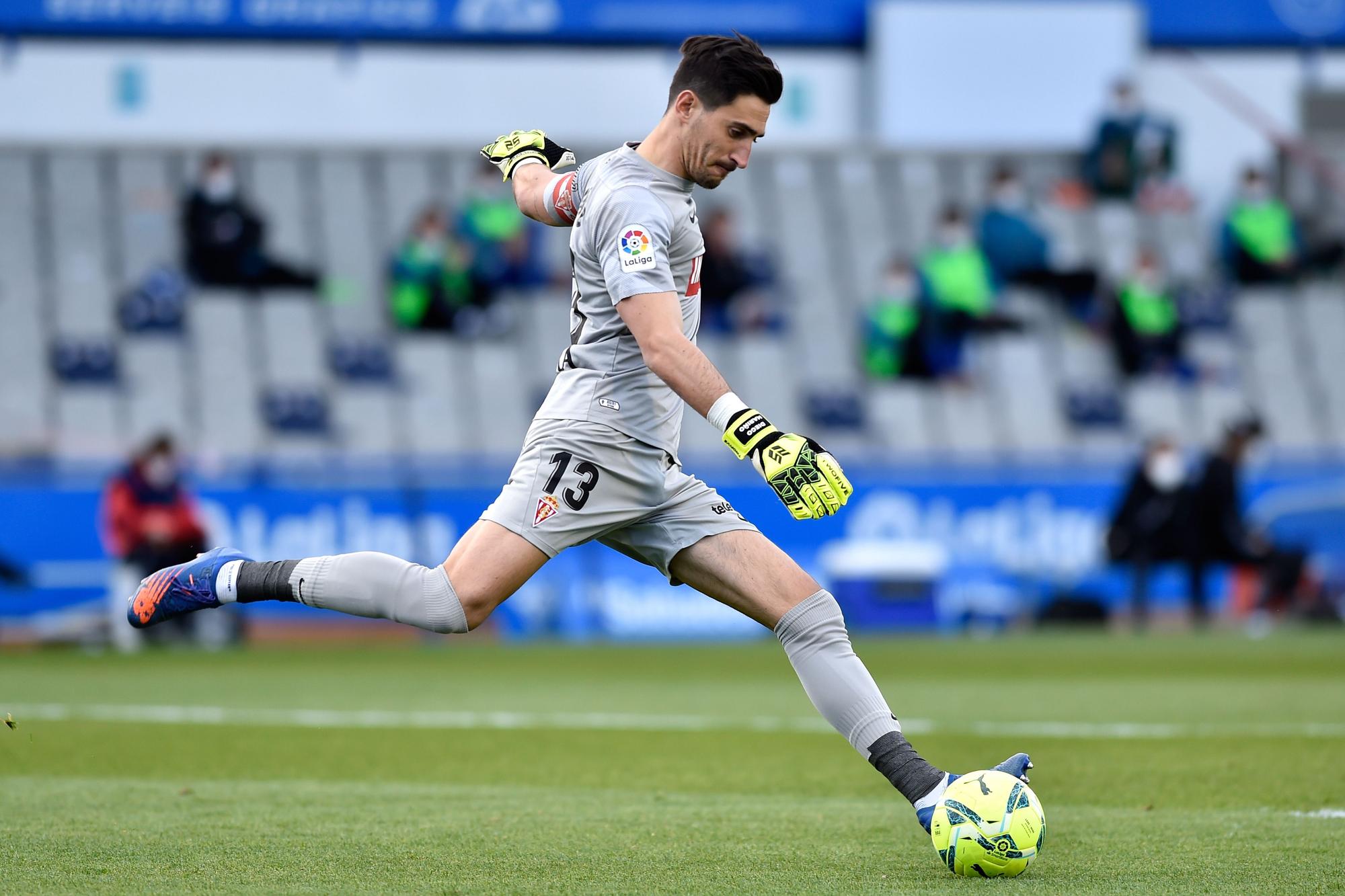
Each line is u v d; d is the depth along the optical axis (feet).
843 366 246.88
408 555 193.57
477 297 242.37
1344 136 264.93
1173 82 260.21
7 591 180.75
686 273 46.47
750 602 46.60
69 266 238.07
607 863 45.06
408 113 245.65
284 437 228.02
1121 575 208.03
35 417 223.71
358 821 53.36
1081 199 257.96
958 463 214.90
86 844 48.08
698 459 204.54
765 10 249.34
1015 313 253.85
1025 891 40.75
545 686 123.65
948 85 253.24
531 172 50.98
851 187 261.03
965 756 77.30
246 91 242.17
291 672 138.51
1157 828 52.24
